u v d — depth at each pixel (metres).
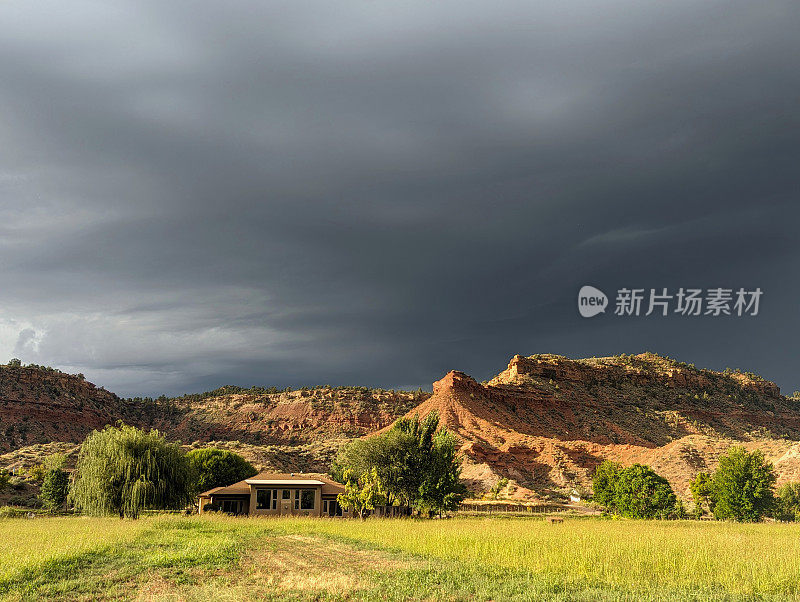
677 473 125.00
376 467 62.66
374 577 18.98
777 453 126.00
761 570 19.06
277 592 16.73
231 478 89.62
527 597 16.00
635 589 16.91
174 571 20.25
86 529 35.34
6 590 16.75
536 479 137.75
